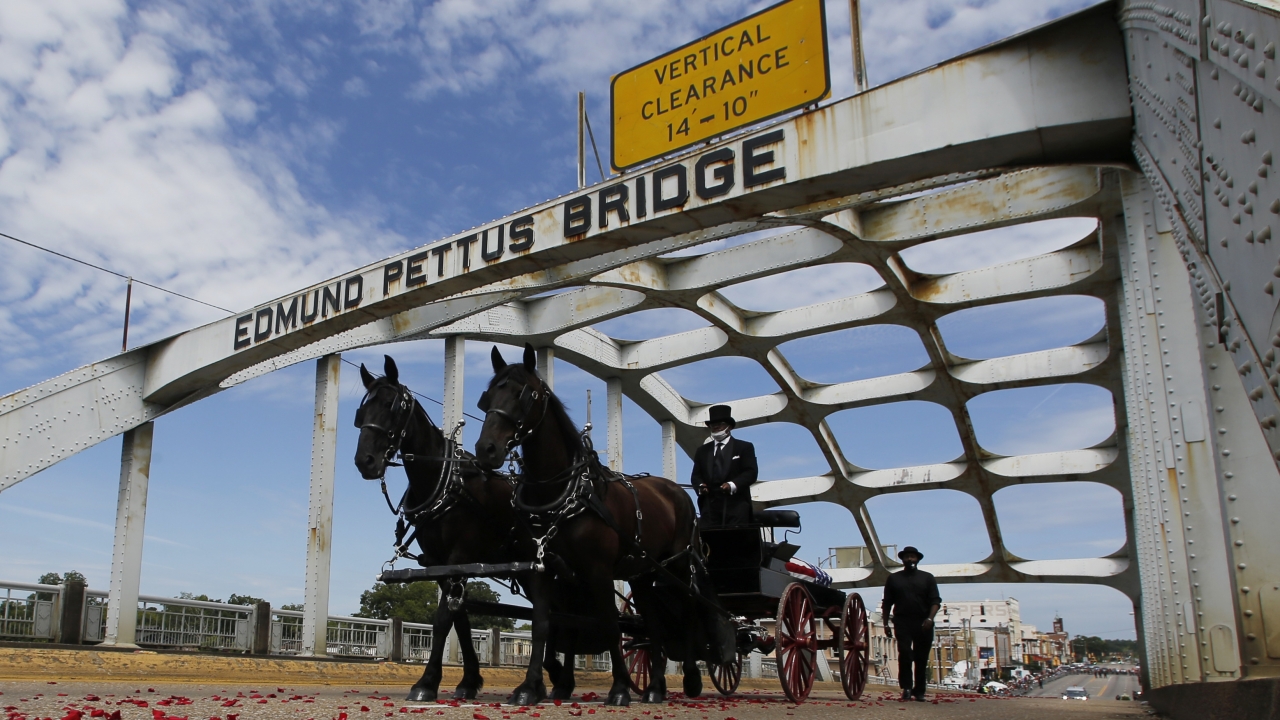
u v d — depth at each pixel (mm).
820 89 10547
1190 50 3695
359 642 18484
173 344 15945
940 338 25453
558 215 11953
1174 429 7926
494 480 8375
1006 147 8438
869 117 9375
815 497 36094
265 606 16641
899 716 7855
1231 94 3125
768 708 8562
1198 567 7246
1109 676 148500
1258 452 5195
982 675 107062
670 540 8914
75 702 6293
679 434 32469
